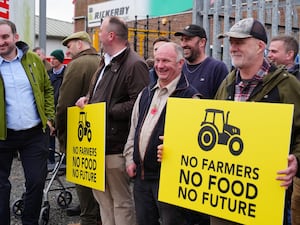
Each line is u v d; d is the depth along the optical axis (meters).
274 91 2.51
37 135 4.23
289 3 4.21
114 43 3.65
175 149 2.81
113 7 12.09
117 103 3.66
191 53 4.14
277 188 2.35
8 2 7.03
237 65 2.58
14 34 4.08
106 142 3.66
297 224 3.52
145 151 3.09
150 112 3.15
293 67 3.80
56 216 5.04
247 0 4.32
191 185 2.72
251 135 2.45
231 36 2.54
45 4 8.00
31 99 4.18
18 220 4.91
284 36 3.84
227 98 2.72
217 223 2.70
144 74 3.62
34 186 4.19
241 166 2.49
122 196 3.74
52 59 7.07
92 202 4.23
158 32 10.16
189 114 2.75
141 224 3.26
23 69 4.18
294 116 2.46
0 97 4.04
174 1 9.45
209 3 4.70
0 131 4.03
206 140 2.66
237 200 2.51
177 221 3.02
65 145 4.30
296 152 2.42
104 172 3.61
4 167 4.20
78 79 4.16
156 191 3.09
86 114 3.78
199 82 4.07
